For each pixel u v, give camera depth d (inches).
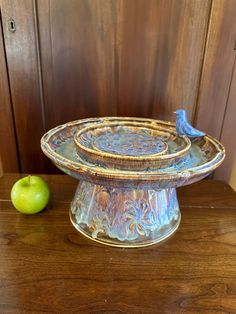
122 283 16.8
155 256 19.0
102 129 24.5
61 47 26.8
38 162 32.1
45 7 25.1
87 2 25.1
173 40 26.5
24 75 27.8
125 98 29.1
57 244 19.8
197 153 22.1
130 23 25.9
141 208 19.7
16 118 29.8
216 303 15.6
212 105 29.0
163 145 21.0
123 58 27.3
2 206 24.1
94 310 15.0
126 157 17.7
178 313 15.0
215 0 24.8
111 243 19.8
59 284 16.5
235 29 25.8
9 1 24.8
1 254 18.7
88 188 21.0
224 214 24.3
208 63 27.2
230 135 30.6
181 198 26.8
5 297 15.5
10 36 26.1
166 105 29.2
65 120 30.0
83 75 28.0
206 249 19.9
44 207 23.6
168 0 25.1
